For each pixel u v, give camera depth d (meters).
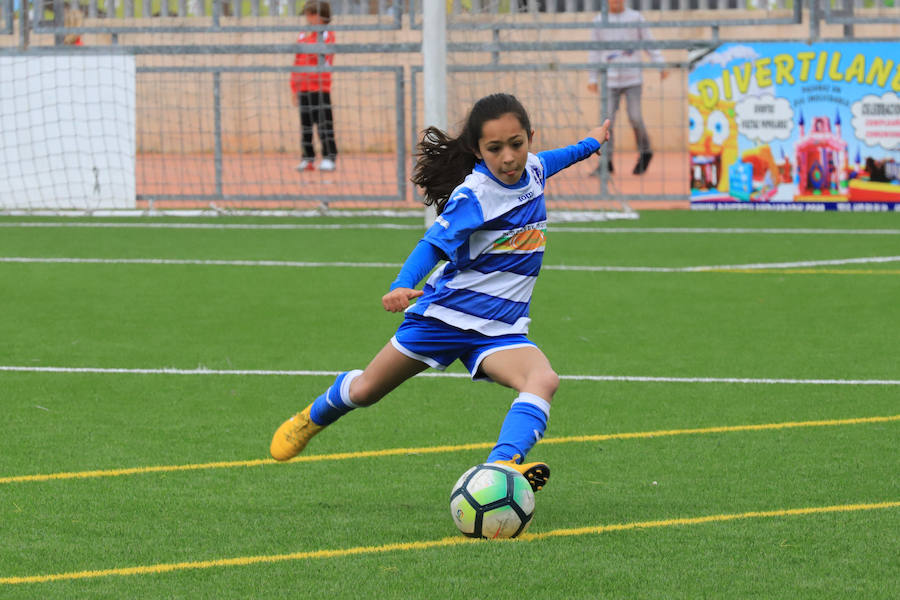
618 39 52.03
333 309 29.83
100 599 11.80
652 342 25.91
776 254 39.16
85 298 31.47
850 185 49.84
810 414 19.77
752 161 50.62
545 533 13.75
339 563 12.76
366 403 15.08
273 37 64.81
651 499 15.20
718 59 50.53
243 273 35.69
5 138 51.12
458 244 13.81
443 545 13.32
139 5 59.06
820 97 49.62
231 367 23.50
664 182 53.97
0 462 16.98
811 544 13.34
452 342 14.45
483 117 13.81
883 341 25.89
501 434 13.88
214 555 13.08
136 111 54.69
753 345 25.52
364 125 65.31
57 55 50.75
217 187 52.53
